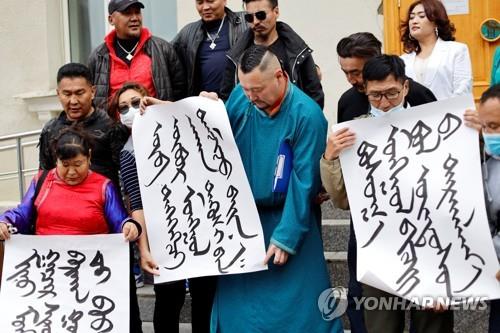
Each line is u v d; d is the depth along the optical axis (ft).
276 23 16.33
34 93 26.63
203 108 13.14
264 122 12.95
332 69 23.43
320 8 23.48
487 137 11.63
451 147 11.97
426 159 12.05
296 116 12.69
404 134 12.19
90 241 13.21
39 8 26.84
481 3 21.63
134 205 13.83
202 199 13.06
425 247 11.87
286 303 12.76
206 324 14.87
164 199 13.17
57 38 27.20
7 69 27.17
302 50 16.05
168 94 17.67
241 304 13.06
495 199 11.76
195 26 18.02
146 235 13.51
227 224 12.90
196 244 12.94
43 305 13.08
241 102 13.33
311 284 12.85
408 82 13.16
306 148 12.61
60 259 13.26
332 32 23.39
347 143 12.26
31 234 13.78
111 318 13.03
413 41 17.17
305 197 12.46
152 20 26.68
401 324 12.67
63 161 13.25
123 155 14.01
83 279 13.17
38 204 13.53
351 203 12.23
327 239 18.56
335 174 12.37
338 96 23.43
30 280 13.19
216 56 17.63
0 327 12.96
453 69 16.70
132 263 14.26
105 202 13.53
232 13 17.93
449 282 11.63
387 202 12.12
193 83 17.92
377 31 22.99
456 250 11.73
